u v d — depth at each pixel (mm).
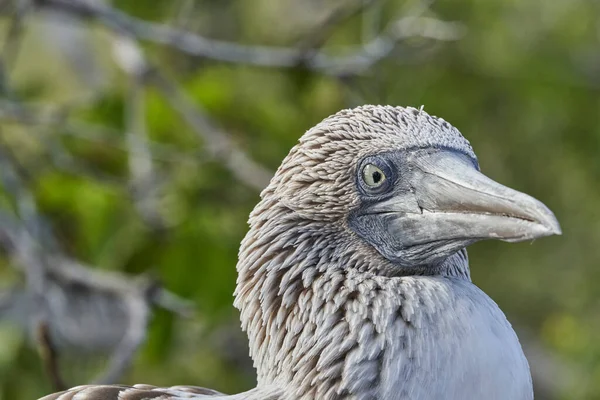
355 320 7754
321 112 14664
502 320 7824
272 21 17297
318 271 8070
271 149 14516
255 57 13820
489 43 17766
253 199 14148
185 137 14344
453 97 17469
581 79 18672
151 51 15969
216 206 13977
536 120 18531
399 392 7535
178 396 8703
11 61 15078
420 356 7543
